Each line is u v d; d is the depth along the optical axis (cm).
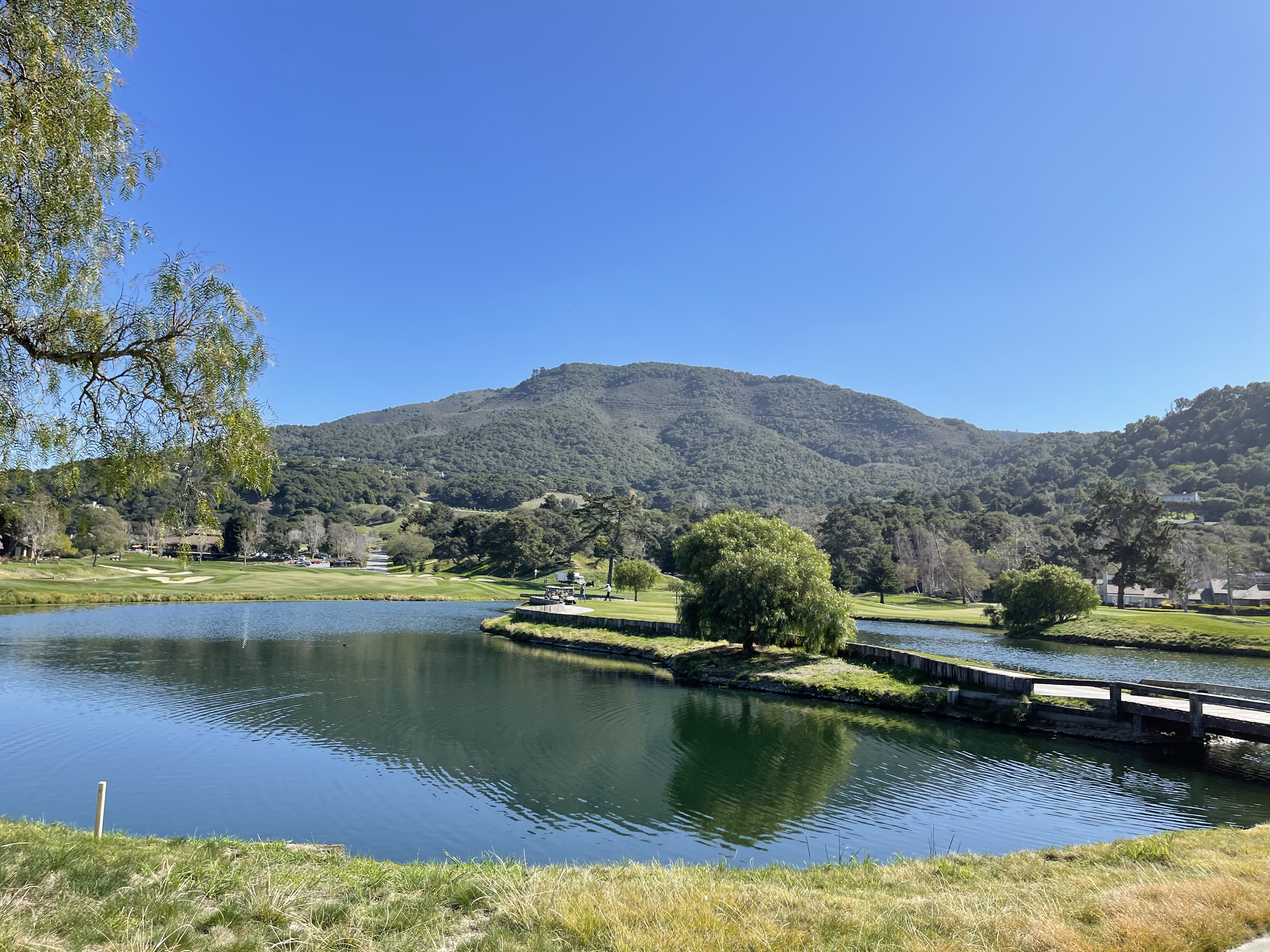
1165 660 5147
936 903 1011
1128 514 9356
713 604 4575
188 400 1216
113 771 2342
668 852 1791
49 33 1070
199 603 8388
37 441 1170
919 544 12875
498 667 4569
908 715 3441
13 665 4044
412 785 2280
